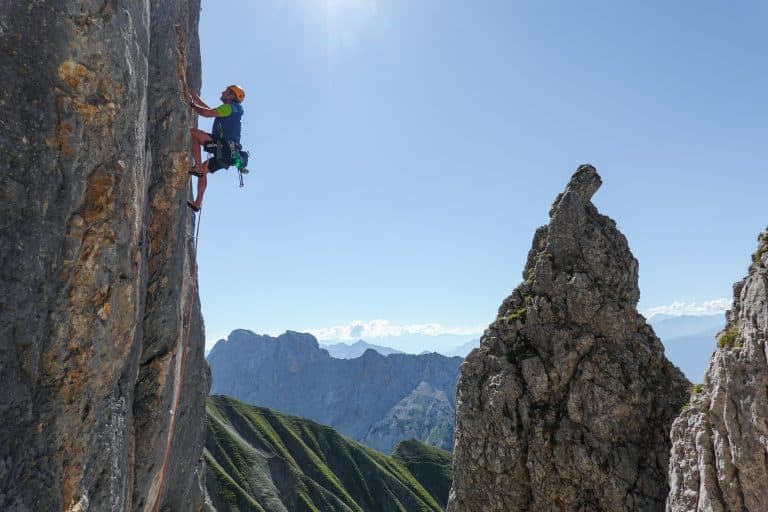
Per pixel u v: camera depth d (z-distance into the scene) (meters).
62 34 8.50
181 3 15.42
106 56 9.23
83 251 9.08
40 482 8.34
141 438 14.54
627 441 29.64
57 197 8.52
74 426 9.24
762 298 20.22
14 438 7.85
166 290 15.13
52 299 8.54
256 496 151.25
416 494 197.00
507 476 31.03
